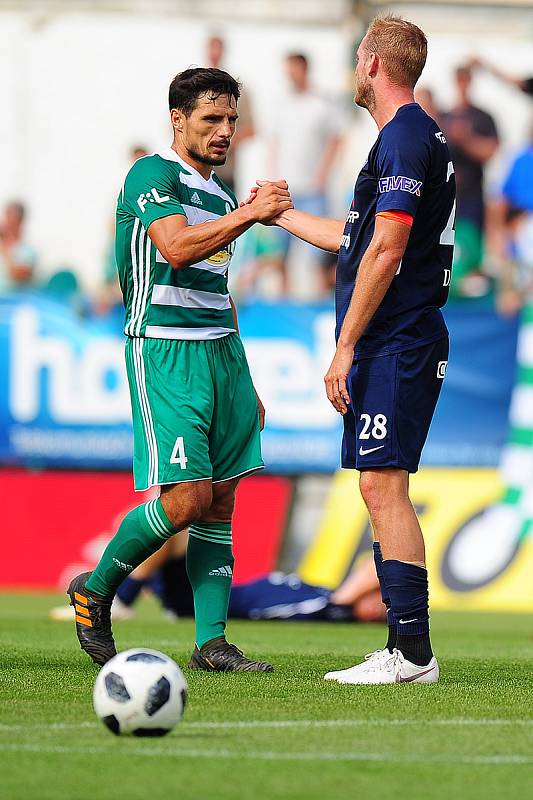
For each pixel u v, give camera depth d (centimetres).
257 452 2031
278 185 1967
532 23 4675
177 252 1873
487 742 1395
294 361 4553
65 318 4625
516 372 4538
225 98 1988
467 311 4559
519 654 2527
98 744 1334
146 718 1352
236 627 3378
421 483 4438
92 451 4559
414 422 1823
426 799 1140
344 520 4425
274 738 1384
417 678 1842
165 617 3600
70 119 4747
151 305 1947
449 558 4309
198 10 4731
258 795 1138
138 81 4750
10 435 4566
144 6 4741
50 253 4700
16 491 4528
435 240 1842
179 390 1927
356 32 4703
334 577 4350
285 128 4669
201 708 1580
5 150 4728
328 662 2205
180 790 1151
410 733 1434
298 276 4603
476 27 4684
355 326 1784
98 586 1967
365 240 1856
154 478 1917
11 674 1916
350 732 1430
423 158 1788
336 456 4500
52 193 4725
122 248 1980
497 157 4622
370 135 4694
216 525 2022
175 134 2017
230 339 2019
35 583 4462
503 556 4322
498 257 4591
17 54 4738
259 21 4709
